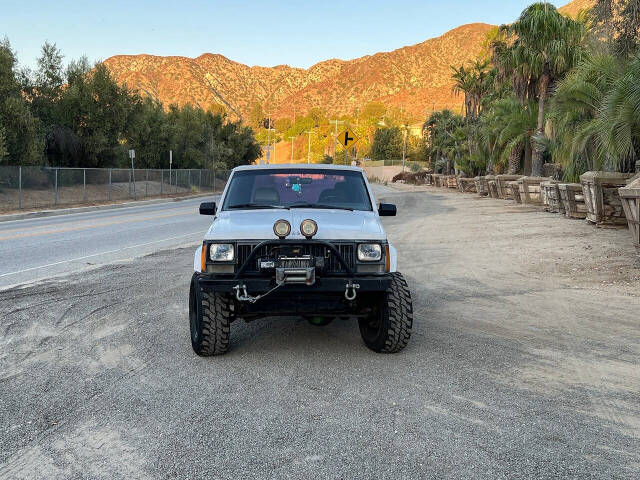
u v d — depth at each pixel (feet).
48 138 114.01
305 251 16.52
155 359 17.37
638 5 48.29
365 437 11.84
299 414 13.07
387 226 61.00
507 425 12.41
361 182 21.03
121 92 125.59
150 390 14.70
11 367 16.66
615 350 17.90
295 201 20.10
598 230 48.21
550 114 70.33
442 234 52.24
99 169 111.45
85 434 12.10
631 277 29.14
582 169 65.51
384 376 15.65
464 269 33.78
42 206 93.35
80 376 15.84
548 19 92.73
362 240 16.81
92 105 120.37
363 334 18.93
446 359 17.15
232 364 16.83
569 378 15.39
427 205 96.27
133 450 11.34
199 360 17.25
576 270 31.91
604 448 11.30
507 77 108.37
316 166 21.38
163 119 161.99
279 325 21.54
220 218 18.75
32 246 44.75
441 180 201.98
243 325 21.61
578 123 64.03
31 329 20.83
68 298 25.99
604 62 60.49
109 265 35.42
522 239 46.03
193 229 60.03
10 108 92.89
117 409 13.46
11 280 30.30
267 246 16.52
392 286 17.20
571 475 10.25
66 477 10.34
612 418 12.75
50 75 117.08
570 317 22.18
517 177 104.17
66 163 119.03
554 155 75.92
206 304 16.79
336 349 18.30
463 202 102.37
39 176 95.14
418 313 23.22
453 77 166.81
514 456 10.97
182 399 14.06
